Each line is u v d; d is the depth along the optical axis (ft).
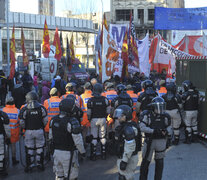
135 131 13.75
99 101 21.85
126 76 38.93
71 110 14.38
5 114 18.43
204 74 26.81
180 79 31.68
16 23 89.51
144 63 43.75
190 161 21.31
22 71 66.23
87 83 23.97
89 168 20.38
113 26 41.50
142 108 23.56
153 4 134.31
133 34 39.91
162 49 46.88
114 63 34.76
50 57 61.82
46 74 61.21
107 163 21.44
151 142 15.87
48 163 21.72
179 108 24.70
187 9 45.62
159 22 45.65
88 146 26.37
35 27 94.63
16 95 35.09
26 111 19.11
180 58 31.53
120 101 21.95
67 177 14.37
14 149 21.34
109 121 24.11
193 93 25.59
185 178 18.17
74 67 67.97
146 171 16.31
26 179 18.52
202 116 26.99
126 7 136.15
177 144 25.72
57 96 21.93
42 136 19.76
